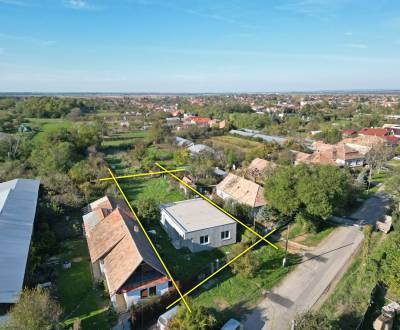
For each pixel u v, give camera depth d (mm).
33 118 139750
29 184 45094
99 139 87000
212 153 71375
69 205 41844
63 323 20891
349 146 76250
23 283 24375
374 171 63875
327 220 40250
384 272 26141
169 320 20609
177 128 119062
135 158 74875
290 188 34812
